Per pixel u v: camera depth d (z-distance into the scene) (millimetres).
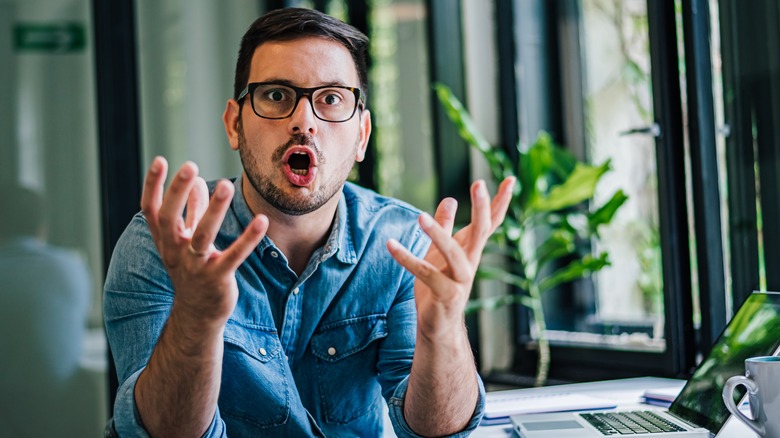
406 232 1392
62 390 2889
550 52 2766
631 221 2508
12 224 2871
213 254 888
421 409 1106
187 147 3223
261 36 1194
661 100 2109
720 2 1990
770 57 1878
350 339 1312
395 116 3100
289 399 1251
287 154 1150
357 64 1246
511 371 2857
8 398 2842
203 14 3289
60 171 2910
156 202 867
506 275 2680
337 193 1242
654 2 2113
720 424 1167
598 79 2613
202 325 919
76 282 2908
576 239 2736
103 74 2902
